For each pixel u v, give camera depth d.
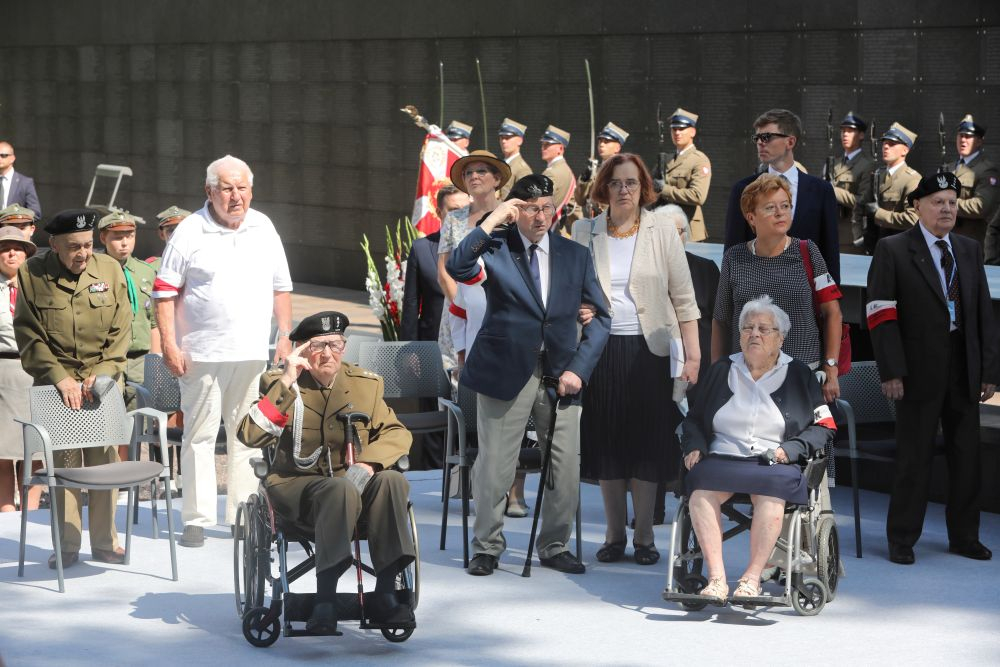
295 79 23.20
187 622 7.75
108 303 9.21
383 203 21.97
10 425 10.64
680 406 8.90
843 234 15.61
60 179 28.78
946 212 8.94
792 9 16.77
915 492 9.05
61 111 28.52
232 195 9.38
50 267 9.11
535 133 19.64
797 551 7.73
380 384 7.61
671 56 17.98
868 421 9.82
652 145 18.28
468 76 20.45
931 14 15.61
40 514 10.31
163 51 25.83
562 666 7.02
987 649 7.33
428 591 8.37
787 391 8.01
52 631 7.58
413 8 21.11
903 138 14.91
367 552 9.39
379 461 7.26
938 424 9.23
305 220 23.41
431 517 10.34
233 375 9.55
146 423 10.36
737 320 8.80
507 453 8.70
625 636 7.51
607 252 8.84
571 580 8.63
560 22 19.19
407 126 21.42
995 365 9.07
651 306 8.79
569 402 8.67
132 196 27.03
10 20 29.50
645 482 8.97
